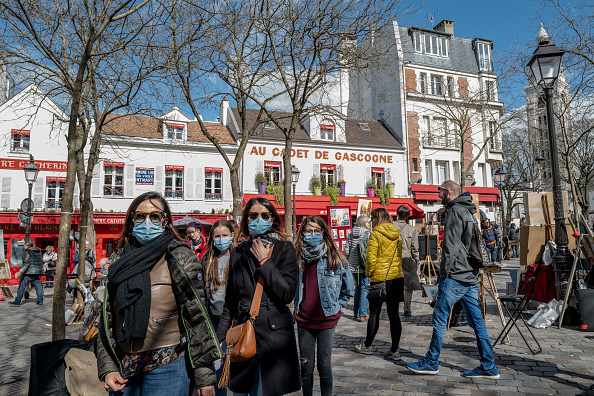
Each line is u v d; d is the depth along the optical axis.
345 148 29.70
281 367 2.83
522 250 7.97
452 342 5.99
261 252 2.90
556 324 7.02
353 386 4.32
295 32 9.85
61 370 3.70
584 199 20.05
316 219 3.67
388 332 6.98
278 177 27.98
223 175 26.59
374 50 10.86
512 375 4.50
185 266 2.25
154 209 2.29
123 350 2.20
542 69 7.59
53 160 23.33
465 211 4.59
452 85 32.19
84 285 8.22
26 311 11.34
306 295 3.61
